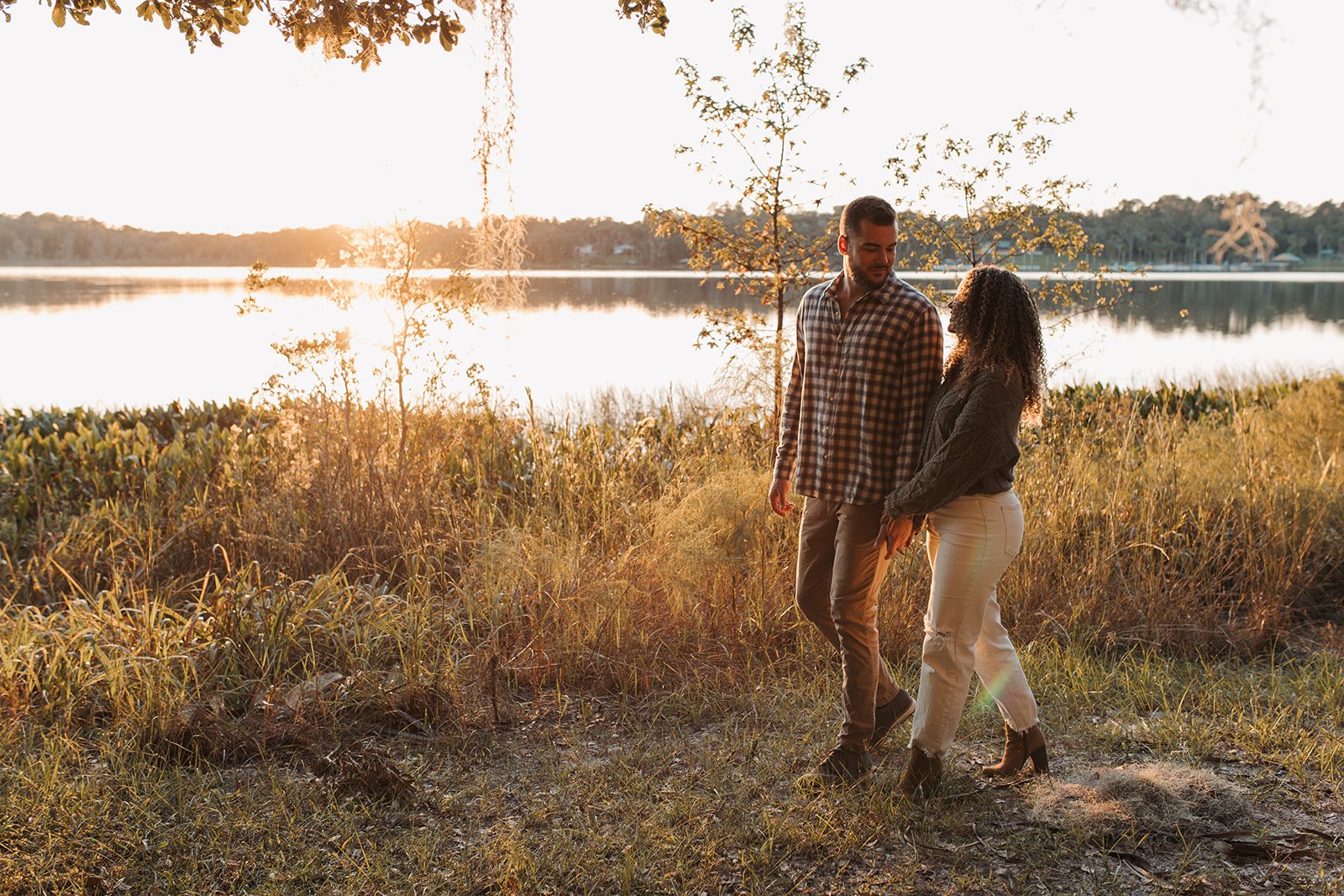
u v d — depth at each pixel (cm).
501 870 274
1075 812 298
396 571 532
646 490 609
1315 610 513
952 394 297
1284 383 1159
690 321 3197
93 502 595
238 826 294
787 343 630
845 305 327
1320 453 697
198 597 497
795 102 651
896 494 301
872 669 325
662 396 1073
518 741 367
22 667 388
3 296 4356
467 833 299
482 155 364
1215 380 1462
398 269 589
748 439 614
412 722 375
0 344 2561
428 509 564
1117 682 412
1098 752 350
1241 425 783
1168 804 299
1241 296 5431
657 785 326
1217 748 348
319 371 601
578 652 428
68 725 356
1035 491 573
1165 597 486
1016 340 292
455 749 356
